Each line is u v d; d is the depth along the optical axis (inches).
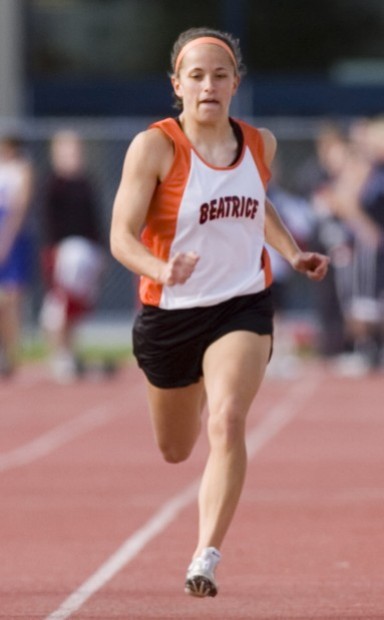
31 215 2381.9
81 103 2699.3
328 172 2053.4
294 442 1476.4
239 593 816.3
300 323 2292.1
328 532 1003.3
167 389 773.9
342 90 2691.9
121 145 2472.9
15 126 2492.6
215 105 737.6
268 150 761.6
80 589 829.2
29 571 882.8
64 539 986.1
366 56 2691.9
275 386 1945.1
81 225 2011.6
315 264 784.3
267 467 1315.2
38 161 2442.2
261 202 752.3
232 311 744.3
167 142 738.2
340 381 1990.7
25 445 1466.5
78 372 2021.4
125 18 2701.8
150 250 751.1
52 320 2028.8
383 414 1688.0
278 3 2684.5
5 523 1050.1
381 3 2682.1
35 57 2701.8
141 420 1651.1
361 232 2031.3
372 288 2054.6
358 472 1283.2
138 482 1233.4
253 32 2691.9
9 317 2007.9
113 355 2272.4
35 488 1208.2
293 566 890.1
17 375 2060.8
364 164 2030.0
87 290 2012.8
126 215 727.1
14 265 1989.4
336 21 2684.5
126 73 2701.8
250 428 1579.7
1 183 1958.7
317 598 800.9
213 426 701.3
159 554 932.6
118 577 863.7
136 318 775.1
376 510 1092.5
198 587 676.7
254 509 1099.9
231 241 743.7
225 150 747.4
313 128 2610.7
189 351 751.7
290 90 2682.1
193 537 989.2
